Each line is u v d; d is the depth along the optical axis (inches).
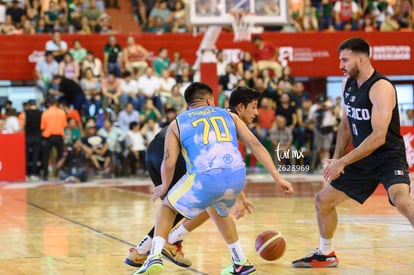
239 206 301.1
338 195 311.4
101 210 573.0
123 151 941.8
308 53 1123.3
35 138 913.5
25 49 1042.7
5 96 1072.2
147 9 1190.9
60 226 473.7
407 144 945.5
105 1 1210.0
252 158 1007.0
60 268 318.7
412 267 313.4
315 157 960.3
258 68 1032.2
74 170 883.4
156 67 1029.8
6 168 906.1
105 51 1022.4
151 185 826.8
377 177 303.4
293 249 366.0
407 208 286.8
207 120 282.7
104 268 317.4
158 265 276.5
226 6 864.3
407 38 1149.7
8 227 471.5
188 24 854.5
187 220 309.0
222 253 355.3
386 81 294.4
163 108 973.8
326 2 1190.9
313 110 981.2
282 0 885.8
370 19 1191.6
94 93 960.9
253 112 309.4
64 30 1090.1
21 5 1100.5
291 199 647.8
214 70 851.4
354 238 400.5
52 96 927.0
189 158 280.2
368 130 301.6
